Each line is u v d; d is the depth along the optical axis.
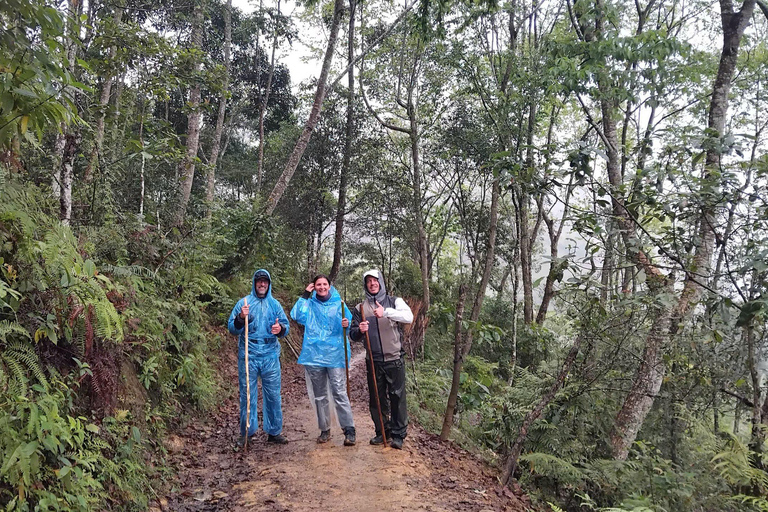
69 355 3.88
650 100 8.53
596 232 5.37
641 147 6.19
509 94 12.95
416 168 17.58
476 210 20.23
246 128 27.47
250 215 11.46
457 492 4.92
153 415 5.05
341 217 19.94
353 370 11.54
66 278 3.57
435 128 16.77
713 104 7.68
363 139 19.06
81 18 4.72
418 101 17.41
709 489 6.11
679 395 7.17
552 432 6.88
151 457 4.57
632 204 5.44
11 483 2.63
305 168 19.95
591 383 6.72
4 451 2.69
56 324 3.57
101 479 3.50
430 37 12.36
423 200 18.80
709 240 6.28
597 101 9.27
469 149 16.00
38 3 2.53
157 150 6.82
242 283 11.02
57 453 3.07
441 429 7.54
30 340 3.40
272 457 5.34
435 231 22.70
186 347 6.71
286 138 20.44
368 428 6.65
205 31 18.47
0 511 2.57
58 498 2.95
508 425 7.49
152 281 6.26
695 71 9.62
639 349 7.15
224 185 26.78
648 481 6.05
